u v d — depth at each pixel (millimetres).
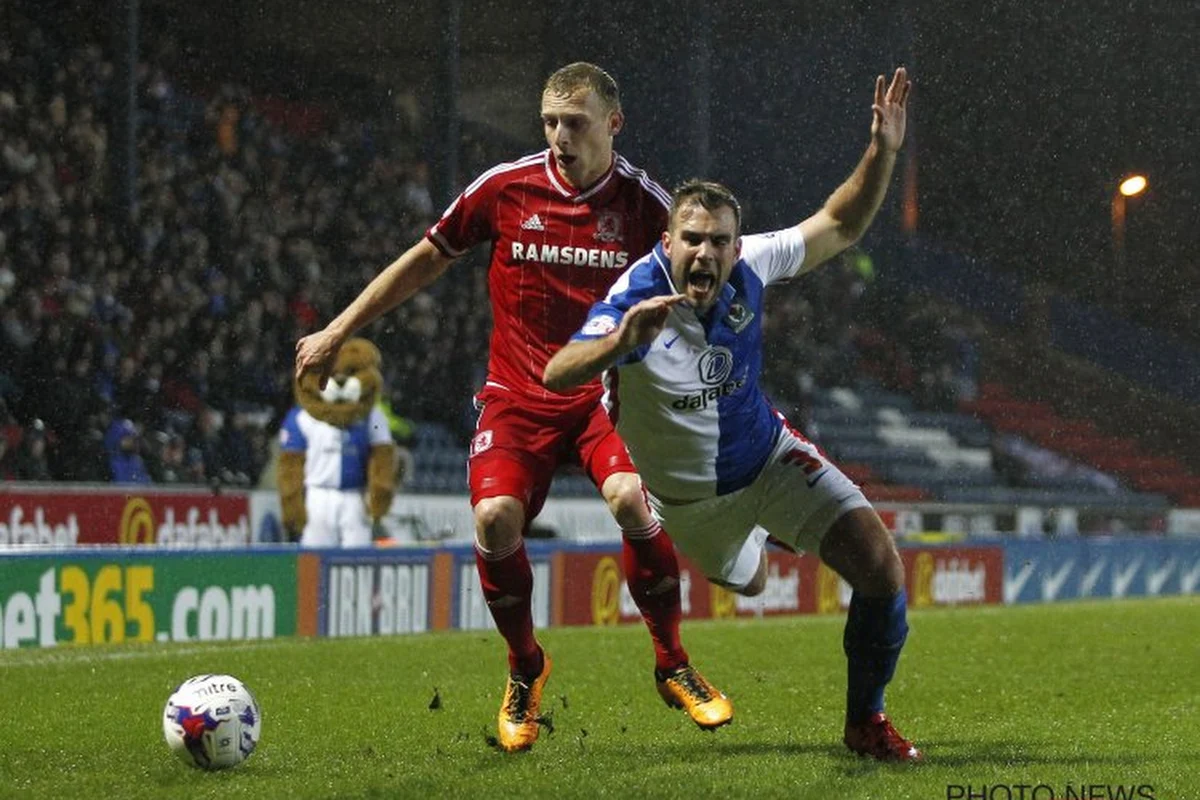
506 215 10625
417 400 34812
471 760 10141
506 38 42188
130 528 26297
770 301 43250
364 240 36344
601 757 10242
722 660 18688
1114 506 47750
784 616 29141
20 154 29359
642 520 10633
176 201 32531
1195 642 21969
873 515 9719
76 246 29922
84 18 32594
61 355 28016
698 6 42219
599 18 42281
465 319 36281
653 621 11000
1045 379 52688
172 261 31594
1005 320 52031
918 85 48250
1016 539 35594
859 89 45031
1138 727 12508
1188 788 9094
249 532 28266
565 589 25562
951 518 40562
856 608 9836
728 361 9273
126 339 29547
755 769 9516
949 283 50594
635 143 42438
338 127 38188
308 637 21766
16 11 31516
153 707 13422
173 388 30500
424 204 38062
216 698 9672
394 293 10836
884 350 48188
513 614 10664
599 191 10531
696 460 9508
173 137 33469
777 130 44469
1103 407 53406
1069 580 37250
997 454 48750
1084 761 10172
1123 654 19953
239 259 33000
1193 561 41781
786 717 13023
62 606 19109
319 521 25312
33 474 26719
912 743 11258
